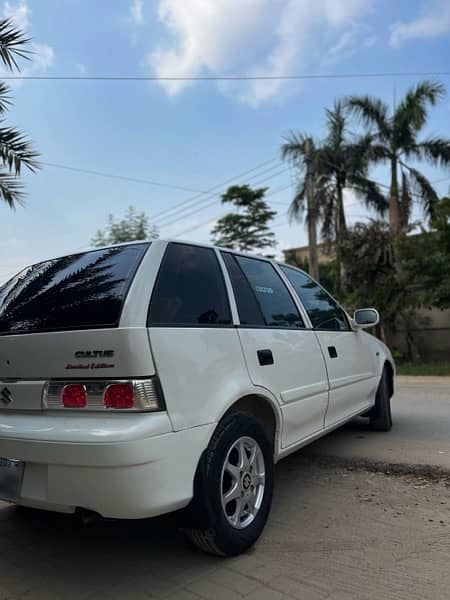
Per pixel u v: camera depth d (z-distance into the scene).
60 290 3.20
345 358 4.86
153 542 3.37
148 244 3.21
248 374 3.31
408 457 5.02
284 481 4.48
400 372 14.38
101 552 3.26
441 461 4.86
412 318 17.91
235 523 3.10
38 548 3.34
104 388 2.65
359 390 5.17
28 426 2.78
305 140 19.42
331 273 22.52
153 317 2.81
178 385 2.76
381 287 16.53
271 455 3.42
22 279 3.74
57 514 3.90
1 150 8.00
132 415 2.60
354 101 19.44
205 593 2.73
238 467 3.15
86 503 2.58
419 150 19.27
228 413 3.16
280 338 3.80
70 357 2.78
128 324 2.69
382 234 16.56
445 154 18.94
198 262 3.39
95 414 2.67
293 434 3.88
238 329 3.40
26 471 2.78
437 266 14.79
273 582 2.80
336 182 20.00
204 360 2.98
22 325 3.13
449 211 14.58
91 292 2.99
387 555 3.08
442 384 11.25
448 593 2.65
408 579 2.80
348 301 16.97
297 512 3.78
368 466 4.80
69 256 3.67
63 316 2.96
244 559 3.07
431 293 15.06
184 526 2.91
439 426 6.38
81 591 2.80
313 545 3.24
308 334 4.27
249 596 2.68
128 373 2.63
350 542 3.27
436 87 18.69
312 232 18.89
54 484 2.64
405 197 19.42
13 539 3.48
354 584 2.76
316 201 19.14
